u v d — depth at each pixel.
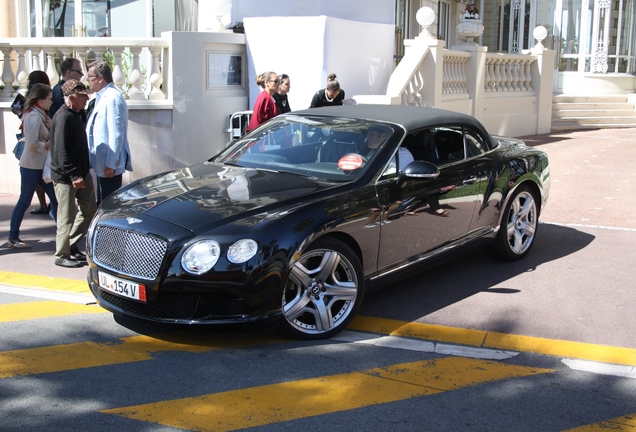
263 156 6.13
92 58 10.04
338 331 5.21
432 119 6.37
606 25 20.47
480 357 4.91
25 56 10.57
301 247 4.85
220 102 10.75
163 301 4.75
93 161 6.95
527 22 21.50
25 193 7.44
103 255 5.10
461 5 20.67
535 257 7.38
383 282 5.68
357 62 11.73
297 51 10.93
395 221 5.62
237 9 11.62
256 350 4.95
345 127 6.14
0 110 10.05
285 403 4.13
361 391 4.32
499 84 16.19
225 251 4.65
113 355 4.82
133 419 3.89
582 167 12.53
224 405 4.09
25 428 3.77
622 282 6.57
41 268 6.86
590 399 4.28
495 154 6.95
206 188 5.43
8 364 4.64
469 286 6.45
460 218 6.36
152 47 10.03
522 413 4.07
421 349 5.04
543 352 5.02
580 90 20.72
